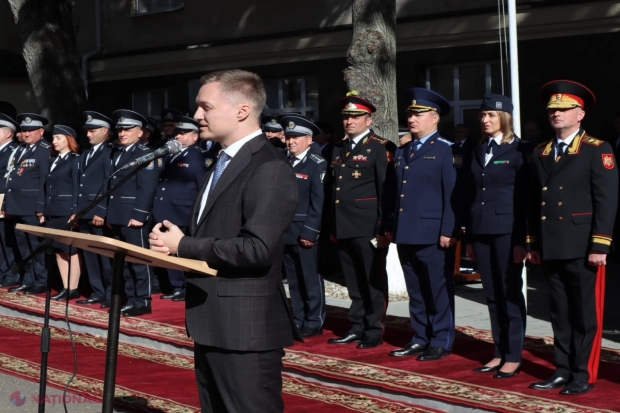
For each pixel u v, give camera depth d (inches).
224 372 133.1
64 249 362.6
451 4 496.4
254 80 137.9
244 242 127.8
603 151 203.3
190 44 629.3
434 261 244.5
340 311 331.9
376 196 265.1
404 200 247.3
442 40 500.4
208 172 142.3
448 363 238.8
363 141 269.1
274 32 580.4
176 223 345.7
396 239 247.1
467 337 275.0
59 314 327.3
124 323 308.5
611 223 201.0
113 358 137.8
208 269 127.3
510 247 222.2
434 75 516.4
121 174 336.8
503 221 221.6
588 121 451.5
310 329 283.9
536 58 467.2
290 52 570.6
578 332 206.5
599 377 218.7
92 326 305.0
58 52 476.1
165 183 349.4
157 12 647.8
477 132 501.0
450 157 243.4
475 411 193.2
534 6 463.2
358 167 266.5
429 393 204.4
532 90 469.1
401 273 366.6
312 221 279.1
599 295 206.5
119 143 349.4
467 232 231.9
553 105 207.5
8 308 346.6
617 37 440.1
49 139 408.8
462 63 502.3
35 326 320.2
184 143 352.2
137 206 332.8
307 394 216.4
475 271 397.7
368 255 263.7
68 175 363.9
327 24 553.3
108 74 681.6
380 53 362.6
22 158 389.4
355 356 250.5
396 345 265.0
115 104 679.7
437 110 249.4
